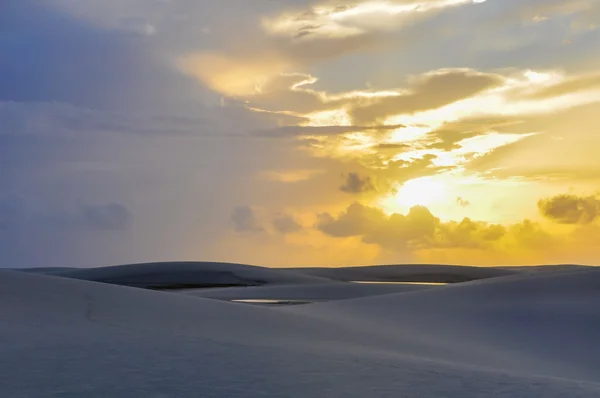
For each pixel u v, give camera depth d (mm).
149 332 13148
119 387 8305
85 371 9125
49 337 11742
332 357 11406
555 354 17562
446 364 11562
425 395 8734
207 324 15539
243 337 13945
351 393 8633
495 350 17625
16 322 13258
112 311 15820
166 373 9180
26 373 8906
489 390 9188
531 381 10047
